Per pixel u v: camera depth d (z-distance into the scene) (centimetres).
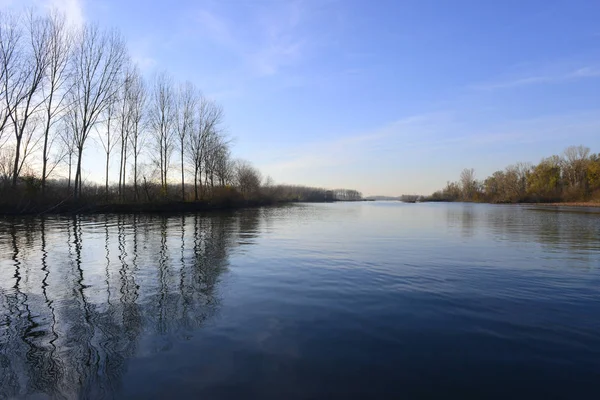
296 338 564
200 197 5406
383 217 4100
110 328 601
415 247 1585
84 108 3466
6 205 2994
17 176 3091
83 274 991
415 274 1030
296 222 3145
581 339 568
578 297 805
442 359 496
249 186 7825
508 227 2662
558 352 521
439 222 3234
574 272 1068
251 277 975
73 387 425
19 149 3017
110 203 3888
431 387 425
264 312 687
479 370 467
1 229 2109
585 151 9756
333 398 401
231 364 476
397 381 438
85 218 3058
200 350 518
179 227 2389
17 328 600
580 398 405
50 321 633
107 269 1056
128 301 749
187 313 677
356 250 1482
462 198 15238
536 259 1287
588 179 8700
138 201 4212
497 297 801
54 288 846
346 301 763
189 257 1266
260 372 456
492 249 1532
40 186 3281
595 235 2091
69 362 482
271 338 563
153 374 450
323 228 2552
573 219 3538
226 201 5697
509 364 484
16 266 1090
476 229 2497
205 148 5162
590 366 478
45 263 1138
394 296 804
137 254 1316
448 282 938
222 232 2147
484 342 554
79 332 583
